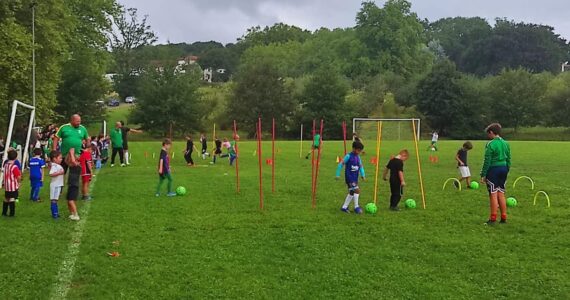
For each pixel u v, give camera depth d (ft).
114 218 37.42
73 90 199.82
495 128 36.11
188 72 252.42
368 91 257.55
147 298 22.20
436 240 31.53
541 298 22.67
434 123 242.58
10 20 92.17
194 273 25.23
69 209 39.63
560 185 56.59
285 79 250.16
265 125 232.94
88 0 138.92
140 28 314.96
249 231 33.63
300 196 48.03
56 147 50.42
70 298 22.22
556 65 406.62
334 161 86.58
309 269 26.05
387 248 29.89
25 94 102.47
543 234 33.22
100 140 79.87
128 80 314.96
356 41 322.96
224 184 55.93
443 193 50.65
